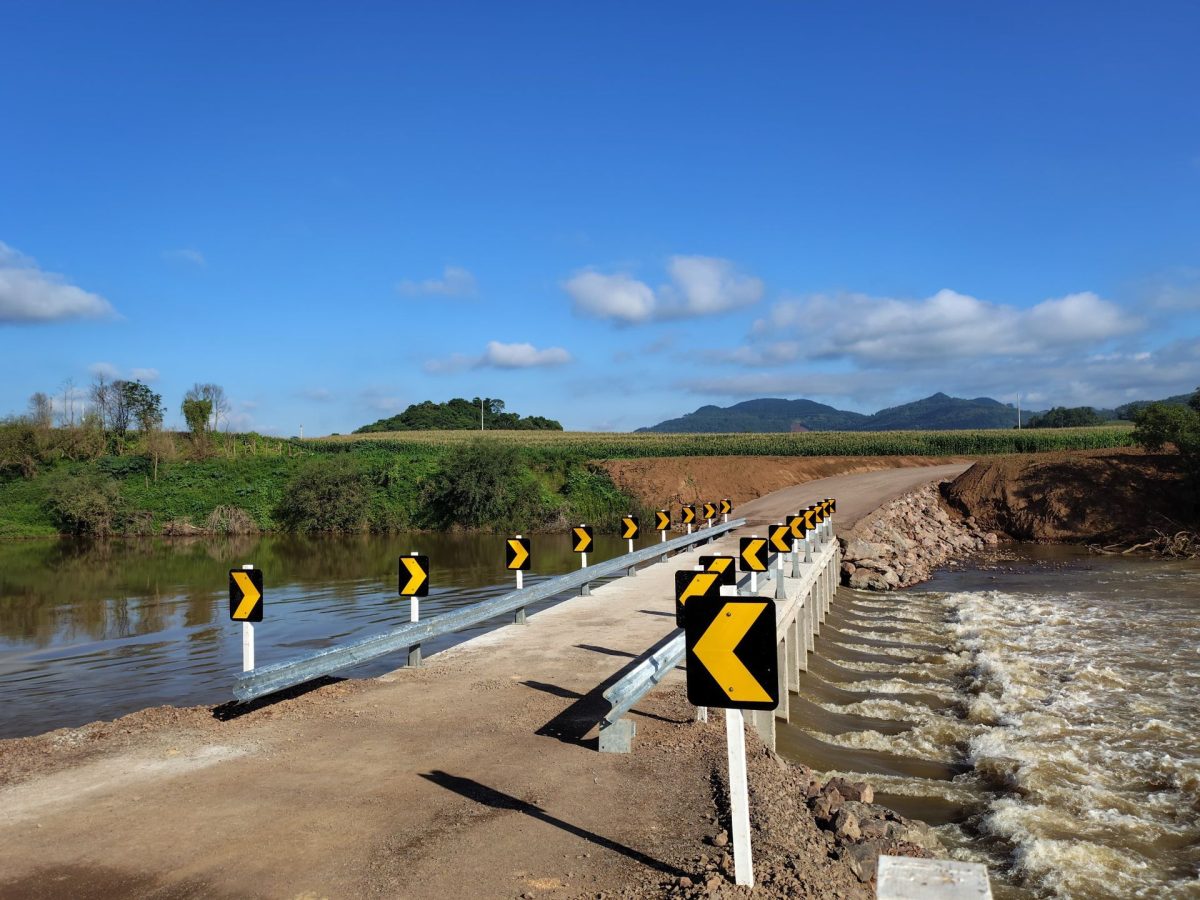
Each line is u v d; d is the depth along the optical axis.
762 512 40.31
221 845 5.93
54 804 6.71
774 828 6.15
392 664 14.09
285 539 44.62
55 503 48.97
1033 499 38.25
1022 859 7.66
